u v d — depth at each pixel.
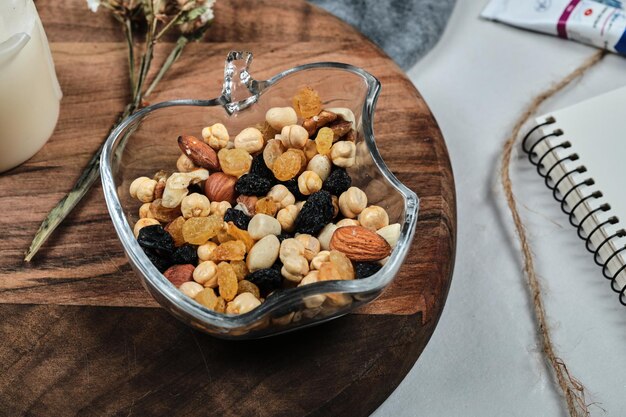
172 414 0.37
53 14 0.49
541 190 0.48
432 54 0.55
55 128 0.45
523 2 0.55
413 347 0.40
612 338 0.44
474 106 0.52
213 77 0.47
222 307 0.36
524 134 0.50
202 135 0.41
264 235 0.38
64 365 0.39
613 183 0.45
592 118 0.47
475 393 0.43
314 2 0.55
